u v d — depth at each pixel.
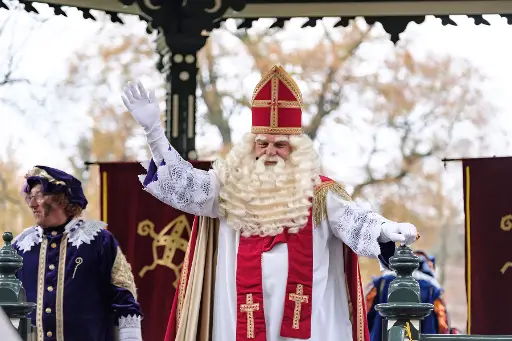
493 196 17.08
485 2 17.08
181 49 16.83
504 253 17.03
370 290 15.88
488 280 17.02
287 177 11.01
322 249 10.93
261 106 11.15
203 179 10.95
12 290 10.45
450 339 10.16
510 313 16.97
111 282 12.01
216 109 30.47
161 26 16.83
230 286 10.91
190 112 16.78
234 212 10.91
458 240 32.12
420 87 31.12
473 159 17.17
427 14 17.14
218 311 10.92
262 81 11.19
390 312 10.25
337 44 30.58
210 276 11.02
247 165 11.09
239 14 17.36
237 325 10.78
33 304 10.58
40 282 11.91
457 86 31.42
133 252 16.64
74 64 29.66
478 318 17.00
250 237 10.92
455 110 31.36
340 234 10.85
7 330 6.12
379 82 30.84
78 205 12.19
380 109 30.77
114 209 16.69
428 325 15.38
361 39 30.67
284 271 10.80
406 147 30.84
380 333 15.65
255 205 10.92
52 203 12.05
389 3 17.12
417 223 31.03
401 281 10.32
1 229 28.16
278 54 30.53
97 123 29.59
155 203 16.72
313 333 10.76
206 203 10.95
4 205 28.42
